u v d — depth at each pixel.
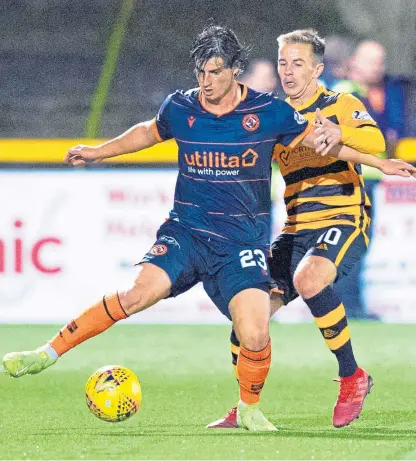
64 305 35.03
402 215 34.97
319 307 19.16
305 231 20.23
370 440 17.39
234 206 18.20
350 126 19.61
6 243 34.91
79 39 44.38
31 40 44.62
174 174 35.00
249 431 18.41
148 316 34.84
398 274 35.12
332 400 22.64
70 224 35.09
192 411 21.09
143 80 44.09
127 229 35.09
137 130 19.16
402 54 44.41
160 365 27.77
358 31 44.59
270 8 45.09
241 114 17.83
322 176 20.08
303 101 20.42
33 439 17.55
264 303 17.86
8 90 43.78
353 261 19.84
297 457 15.77
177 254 18.14
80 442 17.20
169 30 44.69
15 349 30.45
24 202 34.97
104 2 45.12
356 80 37.31
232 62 17.45
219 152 17.92
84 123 43.59
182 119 18.08
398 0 44.47
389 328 33.78
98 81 44.09
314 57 20.28
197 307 34.78
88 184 35.12
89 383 17.80
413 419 19.97
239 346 19.09
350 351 19.28
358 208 20.14
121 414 17.66
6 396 22.98
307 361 28.23
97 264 35.09
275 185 34.41
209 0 45.34
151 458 15.72
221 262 18.23
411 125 38.31
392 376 25.94
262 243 18.52
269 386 24.55
